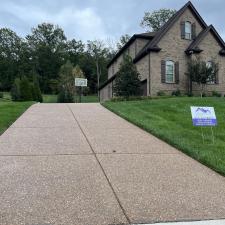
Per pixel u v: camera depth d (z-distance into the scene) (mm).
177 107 16906
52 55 86000
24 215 5129
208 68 28766
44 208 5375
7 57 88062
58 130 11484
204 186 6520
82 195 5914
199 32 31141
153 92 28828
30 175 6863
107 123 13039
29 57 87000
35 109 16953
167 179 6852
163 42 29438
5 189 6102
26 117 14188
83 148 9148
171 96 26594
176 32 30000
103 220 5035
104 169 7367
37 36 92375
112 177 6863
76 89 52219
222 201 5816
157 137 10773
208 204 5676
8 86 83312
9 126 12102
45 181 6543
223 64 31281
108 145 9562
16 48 89250
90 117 14430
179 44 30062
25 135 10625
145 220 5066
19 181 6512
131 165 7723
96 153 8672
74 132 11211
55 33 92688
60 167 7430
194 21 30891
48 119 13742
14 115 14375
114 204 5586
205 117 9773
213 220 5105
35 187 6223
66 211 5293
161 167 7645
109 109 16859
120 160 8102
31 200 5660
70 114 15234
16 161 7812
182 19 30344
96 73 80438
